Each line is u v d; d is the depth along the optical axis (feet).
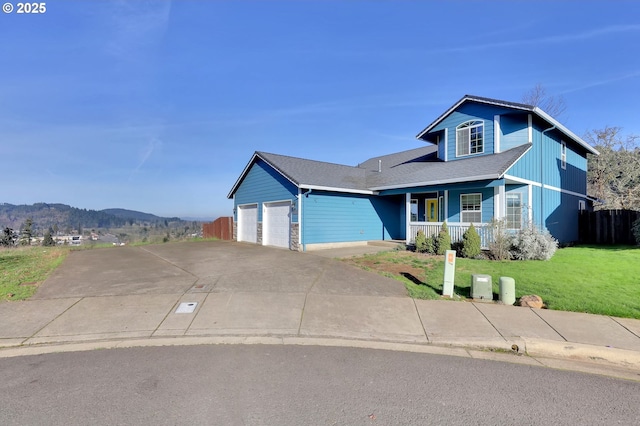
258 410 9.43
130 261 35.19
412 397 10.27
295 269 29.81
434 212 52.54
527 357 13.79
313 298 20.95
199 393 10.40
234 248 49.14
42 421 8.85
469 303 20.12
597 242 54.95
